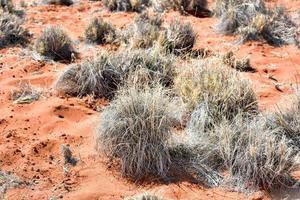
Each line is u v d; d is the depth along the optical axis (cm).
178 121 577
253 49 768
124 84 623
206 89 591
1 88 638
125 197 501
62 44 722
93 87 635
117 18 862
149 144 524
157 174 521
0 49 734
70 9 898
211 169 526
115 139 529
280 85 673
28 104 613
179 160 533
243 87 595
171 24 766
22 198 499
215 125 555
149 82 630
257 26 798
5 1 862
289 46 785
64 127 579
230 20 817
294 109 574
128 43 748
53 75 667
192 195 504
